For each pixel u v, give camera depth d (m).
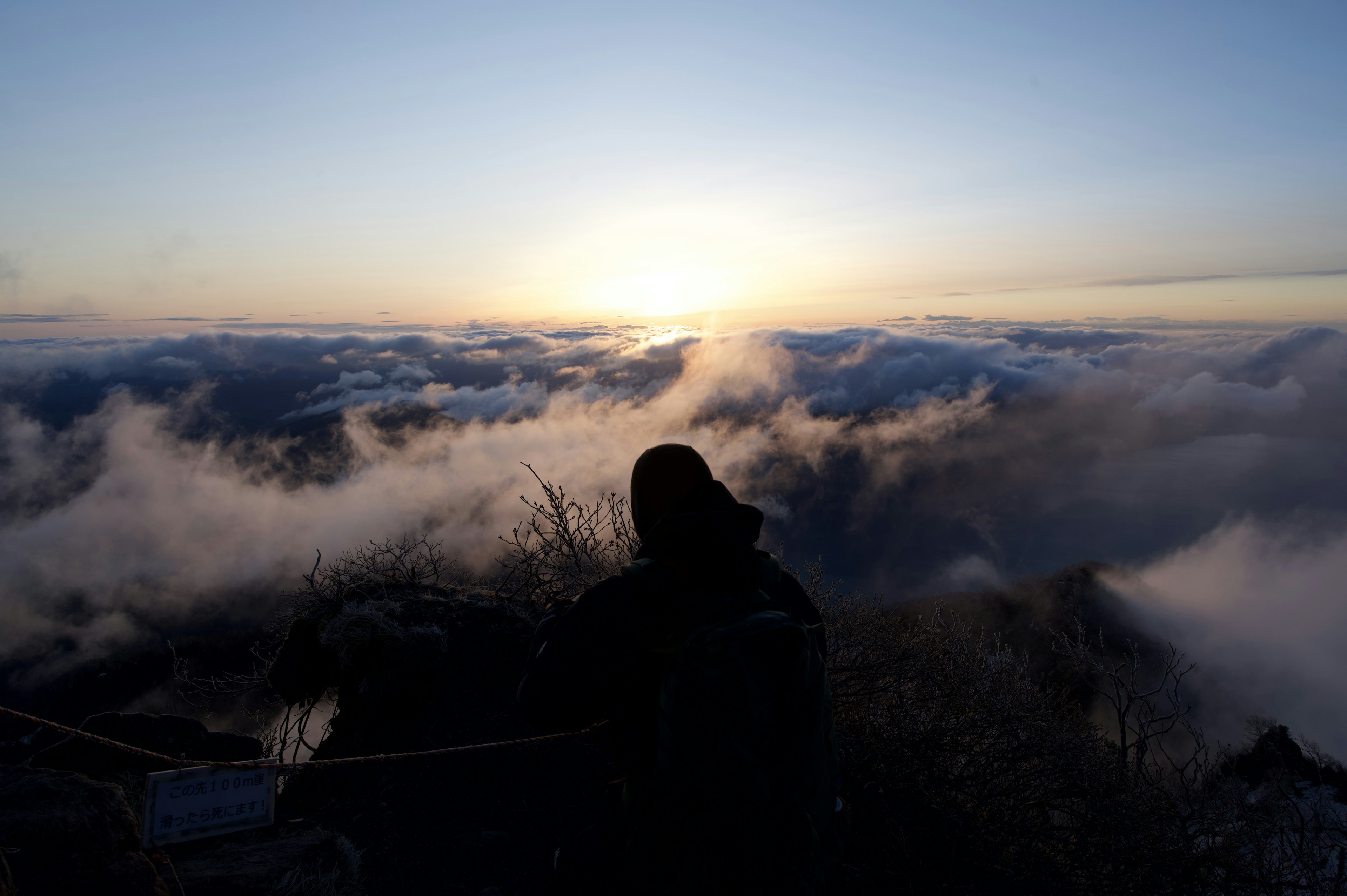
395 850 3.26
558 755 3.85
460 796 3.61
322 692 4.94
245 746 4.23
